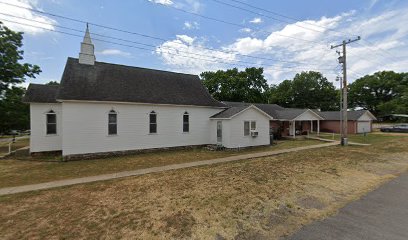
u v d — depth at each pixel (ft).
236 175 31.07
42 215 18.70
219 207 20.01
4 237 15.23
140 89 57.31
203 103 65.21
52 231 15.96
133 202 21.33
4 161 44.86
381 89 198.29
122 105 52.19
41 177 32.09
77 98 46.06
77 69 52.29
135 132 53.98
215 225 16.83
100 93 49.83
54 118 53.42
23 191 25.53
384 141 76.13
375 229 16.24
